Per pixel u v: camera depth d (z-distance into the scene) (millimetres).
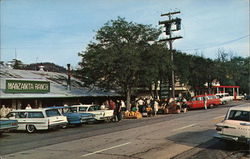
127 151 10078
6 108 23281
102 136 14188
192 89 51500
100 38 30484
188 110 34938
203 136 12992
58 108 20703
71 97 30719
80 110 22766
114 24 30562
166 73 39406
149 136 13453
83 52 31297
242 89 84250
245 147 10477
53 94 28766
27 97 25109
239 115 10242
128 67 28578
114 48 29188
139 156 9219
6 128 15773
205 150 10039
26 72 36906
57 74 42062
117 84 32250
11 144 12938
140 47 30328
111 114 23375
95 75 30750
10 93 25016
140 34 30969
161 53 30562
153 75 30641
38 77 35344
